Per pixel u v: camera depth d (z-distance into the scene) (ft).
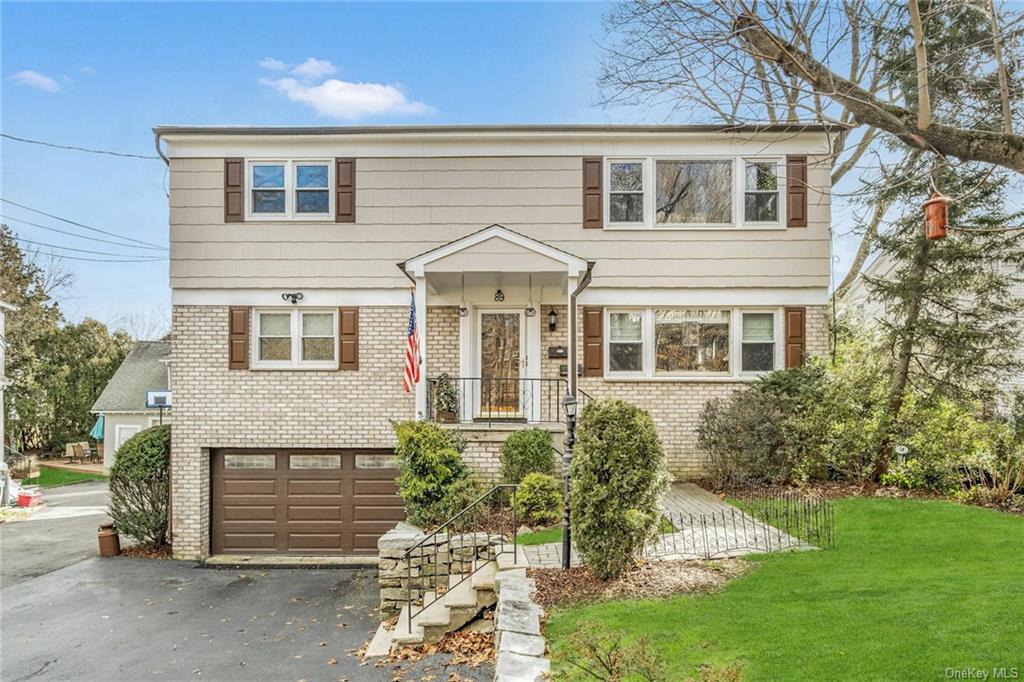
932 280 33.47
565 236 36.27
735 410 33.09
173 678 20.07
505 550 24.79
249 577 32.22
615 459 20.01
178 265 36.22
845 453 32.65
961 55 21.95
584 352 36.40
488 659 20.26
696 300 36.27
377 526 36.47
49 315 98.53
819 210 36.09
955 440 31.53
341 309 36.42
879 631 14.70
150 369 86.89
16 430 91.50
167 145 36.22
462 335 37.42
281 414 36.29
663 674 12.74
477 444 33.91
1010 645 13.58
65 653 22.27
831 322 38.83
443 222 36.29
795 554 21.94
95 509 54.44
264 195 36.65
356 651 22.17
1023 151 13.32
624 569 20.47
